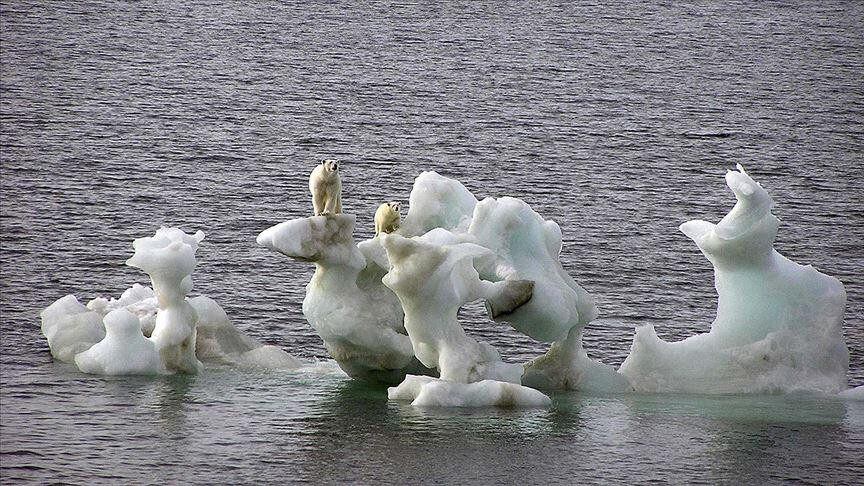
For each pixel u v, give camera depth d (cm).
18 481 7775
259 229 19938
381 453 8269
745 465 8188
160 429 8756
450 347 9506
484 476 7862
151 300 11112
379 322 9750
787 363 10188
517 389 9456
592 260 17862
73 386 9875
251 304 14962
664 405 9619
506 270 9731
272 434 8656
